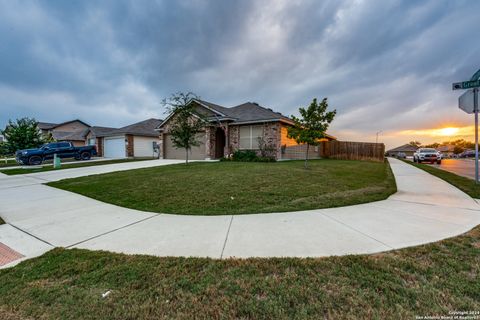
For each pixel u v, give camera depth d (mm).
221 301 1910
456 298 1870
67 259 2721
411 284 2074
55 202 5719
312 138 10398
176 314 1774
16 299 1998
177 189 6523
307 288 2049
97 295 2033
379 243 2998
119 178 8727
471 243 2947
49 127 43312
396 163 18312
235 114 17984
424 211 4508
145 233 3537
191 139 13680
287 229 3562
